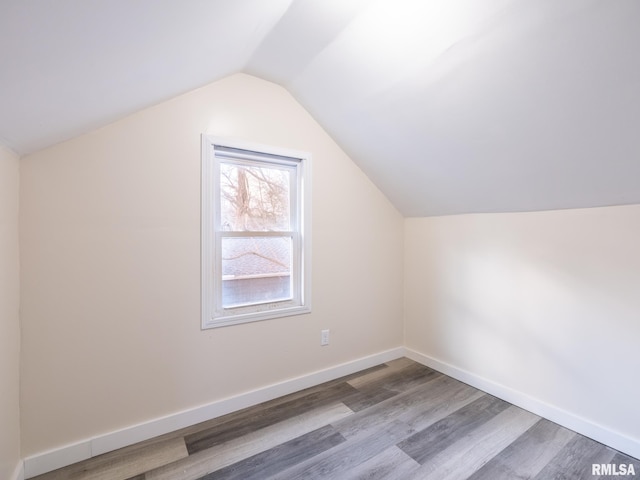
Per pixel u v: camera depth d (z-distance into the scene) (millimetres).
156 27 902
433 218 2641
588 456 1610
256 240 2148
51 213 1491
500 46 1249
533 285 2002
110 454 1615
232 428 1836
